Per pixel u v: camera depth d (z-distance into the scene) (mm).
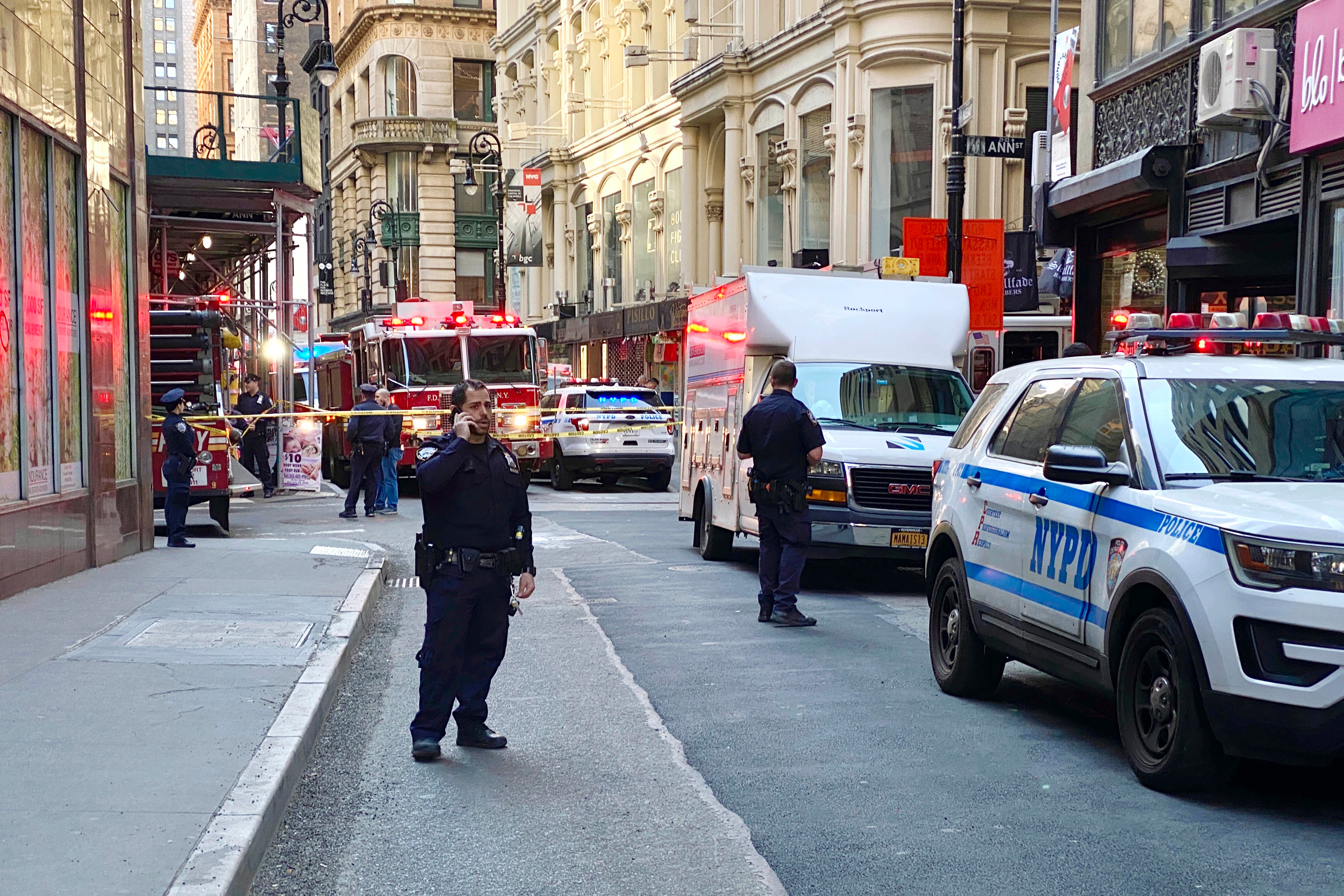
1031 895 4859
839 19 29172
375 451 20641
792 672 8914
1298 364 6977
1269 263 15961
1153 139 17688
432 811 5980
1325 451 6465
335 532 18547
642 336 41062
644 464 26781
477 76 65125
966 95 28016
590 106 45469
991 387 8641
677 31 38844
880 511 12508
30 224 11422
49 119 11781
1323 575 5305
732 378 14484
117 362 13930
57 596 10812
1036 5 28141
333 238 74750
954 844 5434
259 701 7273
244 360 25703
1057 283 25594
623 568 14461
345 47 68750
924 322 14000
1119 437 6684
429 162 63938
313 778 6484
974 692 8094
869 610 11555
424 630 10805
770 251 33719
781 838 5551
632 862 5285
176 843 4895
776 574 10773
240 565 13148
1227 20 15797
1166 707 5996
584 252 47562
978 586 7816
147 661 8273
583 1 46094
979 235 20234
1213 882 4961
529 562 7023
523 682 8711
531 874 5164
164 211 24500
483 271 65688
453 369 25812
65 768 5895
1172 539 5891
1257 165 14953
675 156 39000
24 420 11180
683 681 8648
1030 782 6309
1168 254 16391
